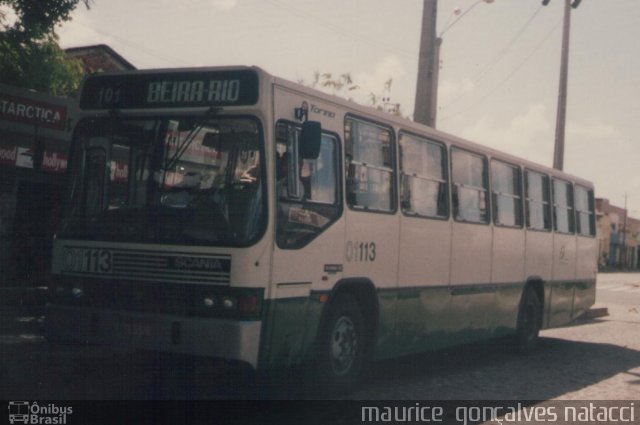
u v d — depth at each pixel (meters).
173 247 7.71
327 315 8.70
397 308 9.96
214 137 7.91
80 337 8.01
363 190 9.31
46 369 9.38
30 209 15.76
